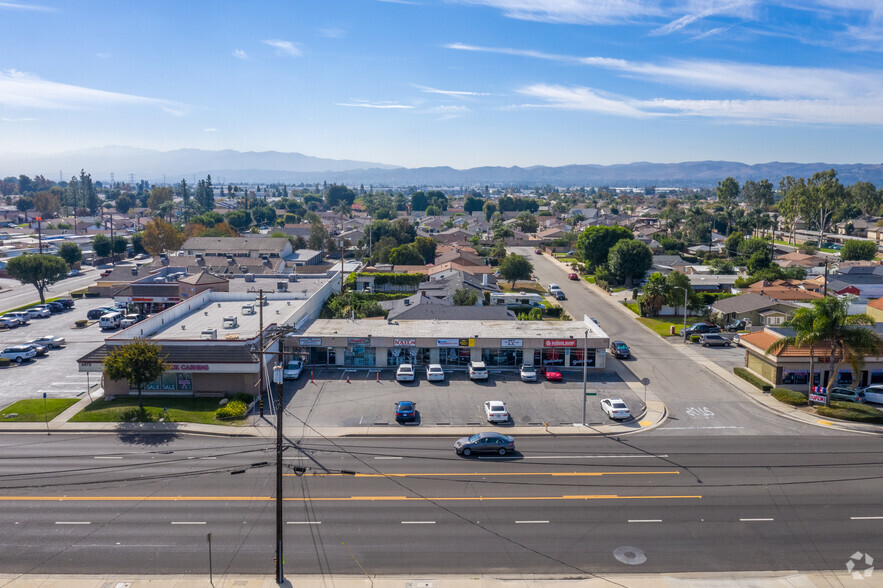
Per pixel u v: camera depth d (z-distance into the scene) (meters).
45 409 47.59
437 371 56.50
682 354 67.62
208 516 32.12
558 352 61.25
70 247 131.50
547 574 27.17
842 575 27.22
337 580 26.67
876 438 43.75
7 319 80.62
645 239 170.38
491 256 148.25
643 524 31.47
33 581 26.56
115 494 34.62
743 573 27.33
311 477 36.94
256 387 52.41
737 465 38.91
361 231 187.75
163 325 61.97
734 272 123.50
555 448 41.88
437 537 30.12
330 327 64.94
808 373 54.34
